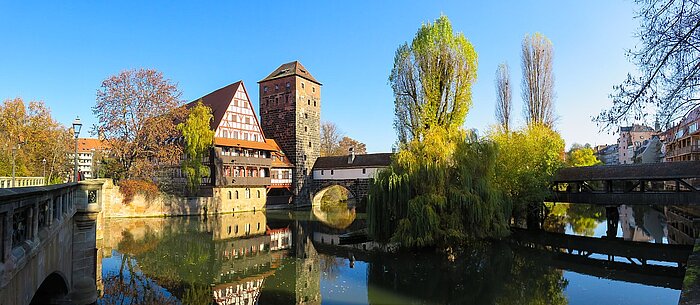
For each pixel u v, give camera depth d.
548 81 36.59
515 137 28.95
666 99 6.73
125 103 36.91
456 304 14.16
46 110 42.41
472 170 22.08
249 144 49.31
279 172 53.81
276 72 60.41
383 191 21.83
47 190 6.45
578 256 21.73
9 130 39.19
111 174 38.94
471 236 21.14
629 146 87.25
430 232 20.14
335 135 76.31
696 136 41.03
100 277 16.72
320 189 56.28
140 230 30.30
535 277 17.58
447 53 27.02
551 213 41.28
